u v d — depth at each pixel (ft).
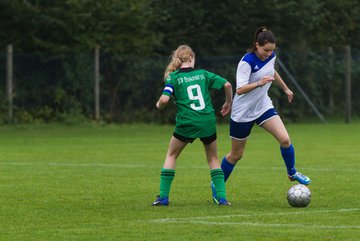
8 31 272.51
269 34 97.60
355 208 94.58
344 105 296.30
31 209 95.04
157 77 269.23
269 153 171.01
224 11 287.89
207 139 97.55
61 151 176.86
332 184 118.52
